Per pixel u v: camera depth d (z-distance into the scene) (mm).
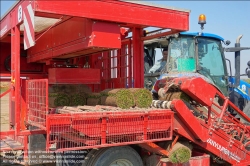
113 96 3660
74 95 4340
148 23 3490
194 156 4047
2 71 5535
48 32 4617
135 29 4836
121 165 3629
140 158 3691
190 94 3787
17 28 3703
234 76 5473
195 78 3721
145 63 6207
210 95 3809
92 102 4199
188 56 5203
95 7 3135
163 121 3572
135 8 3400
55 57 4680
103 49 3535
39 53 4996
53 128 2984
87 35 3322
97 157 3441
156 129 3521
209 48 5402
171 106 3619
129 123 3336
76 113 3064
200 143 3904
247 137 4434
